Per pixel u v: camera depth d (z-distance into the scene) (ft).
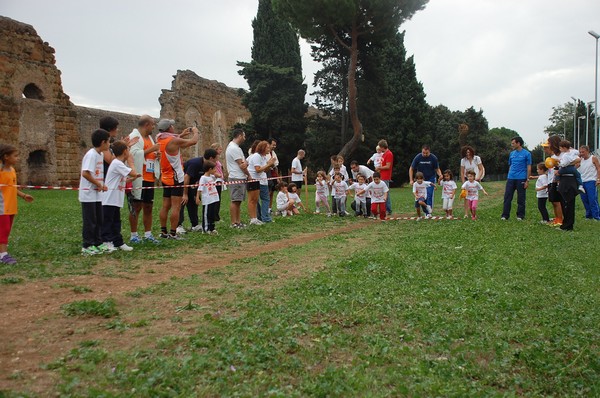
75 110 116.37
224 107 175.11
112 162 29.53
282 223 47.01
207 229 39.17
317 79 143.54
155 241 33.32
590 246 34.09
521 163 49.85
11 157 25.53
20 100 106.32
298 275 24.08
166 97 153.38
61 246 31.04
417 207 53.16
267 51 148.46
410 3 108.37
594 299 21.15
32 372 12.43
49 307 17.93
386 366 13.65
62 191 103.81
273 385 12.14
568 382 13.47
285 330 15.64
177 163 35.19
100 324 16.21
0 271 23.17
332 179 57.16
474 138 254.27
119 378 12.08
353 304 18.84
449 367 13.78
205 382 12.07
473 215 51.26
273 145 56.75
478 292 21.13
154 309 18.15
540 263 27.78
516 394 12.84
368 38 121.39
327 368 13.06
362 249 31.32
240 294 20.12
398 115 167.73
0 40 106.73
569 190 42.06
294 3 106.83
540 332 16.88
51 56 116.88
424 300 19.92
